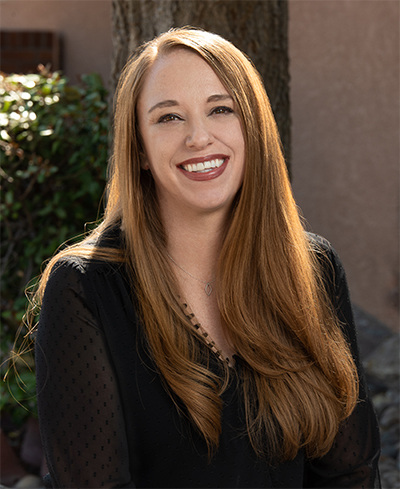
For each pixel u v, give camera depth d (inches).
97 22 175.6
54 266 50.6
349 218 170.4
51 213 111.2
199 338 51.7
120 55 88.7
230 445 50.5
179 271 54.4
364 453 57.6
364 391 58.9
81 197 112.1
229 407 50.9
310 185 172.9
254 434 51.2
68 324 47.9
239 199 54.0
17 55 174.4
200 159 49.4
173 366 49.7
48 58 174.2
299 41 169.8
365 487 56.5
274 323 56.2
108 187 67.5
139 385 49.5
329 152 170.6
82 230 111.5
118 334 49.7
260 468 51.8
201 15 84.2
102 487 46.5
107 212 57.2
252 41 87.3
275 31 90.7
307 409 53.1
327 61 168.4
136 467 50.2
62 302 48.1
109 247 52.5
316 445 54.4
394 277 167.3
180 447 49.6
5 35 173.8
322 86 169.5
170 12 84.2
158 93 49.1
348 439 57.1
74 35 176.2
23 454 108.4
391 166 166.2
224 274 53.9
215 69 49.8
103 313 49.5
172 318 51.4
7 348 108.5
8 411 114.4
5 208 106.9
